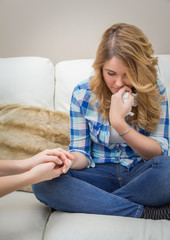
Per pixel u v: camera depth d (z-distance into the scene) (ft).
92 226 3.41
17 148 4.71
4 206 3.97
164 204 3.70
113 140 4.19
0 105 5.00
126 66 3.58
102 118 4.16
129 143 3.90
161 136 4.13
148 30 5.78
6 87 5.15
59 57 6.08
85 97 4.20
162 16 5.69
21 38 6.08
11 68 5.24
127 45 3.56
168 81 4.99
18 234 3.41
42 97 5.21
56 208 3.87
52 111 4.87
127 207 3.66
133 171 4.10
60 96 5.21
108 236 3.29
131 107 4.02
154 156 3.95
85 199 3.69
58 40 6.01
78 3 5.80
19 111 4.87
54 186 3.72
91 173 4.11
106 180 4.09
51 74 5.35
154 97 3.92
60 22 5.92
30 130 4.75
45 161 3.84
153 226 3.41
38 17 5.95
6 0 5.93
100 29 5.86
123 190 3.78
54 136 4.72
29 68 5.24
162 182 3.57
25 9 5.95
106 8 5.75
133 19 5.75
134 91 4.05
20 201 4.16
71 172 4.01
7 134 4.75
